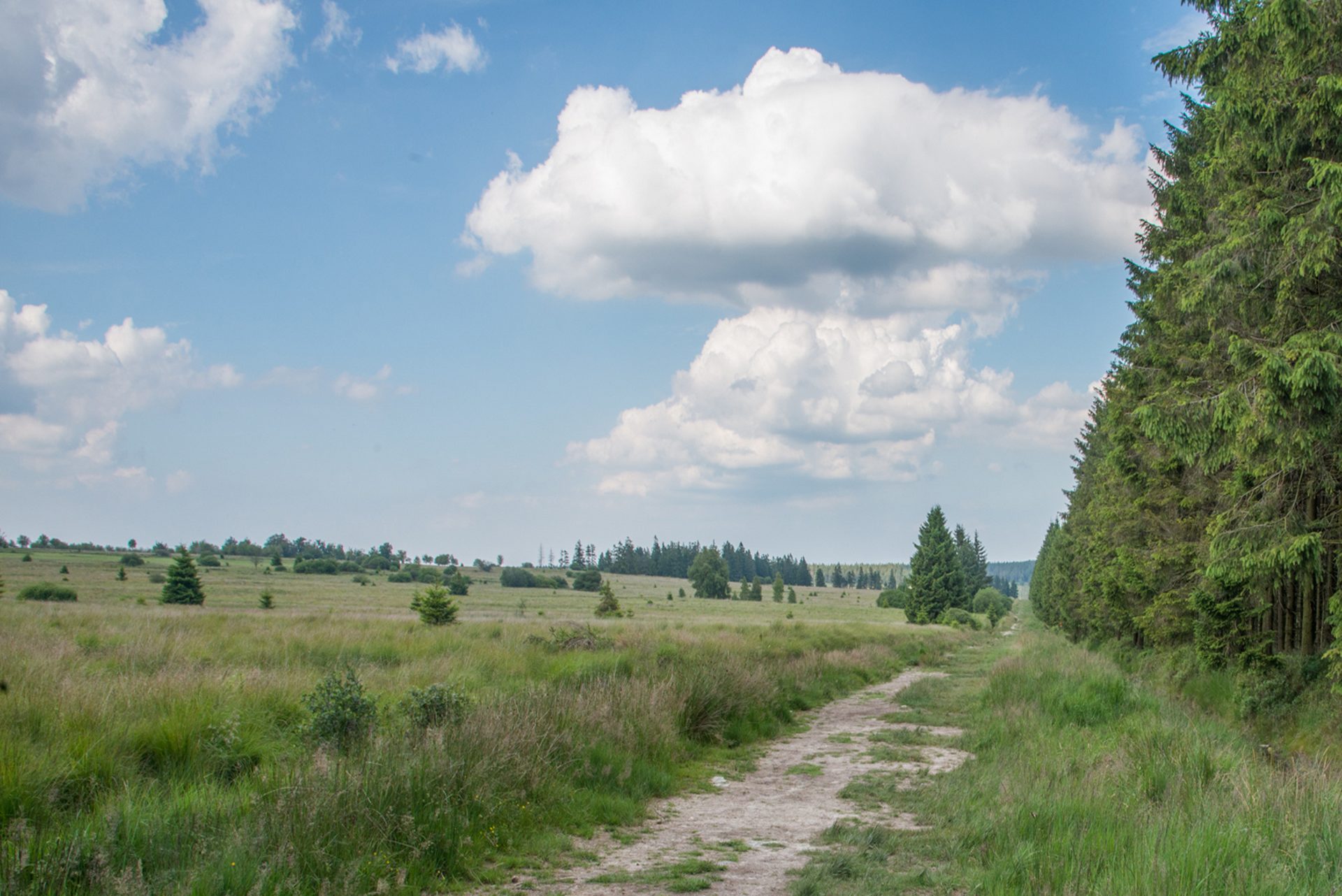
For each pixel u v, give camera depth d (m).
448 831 6.31
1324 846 5.52
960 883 5.65
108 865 4.72
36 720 7.68
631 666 15.34
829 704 18.30
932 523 81.88
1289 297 9.41
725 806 8.83
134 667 12.03
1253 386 9.52
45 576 87.62
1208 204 15.12
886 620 84.44
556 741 8.86
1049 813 6.77
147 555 166.62
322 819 5.79
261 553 191.25
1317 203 8.84
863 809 8.66
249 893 4.73
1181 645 19.83
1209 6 10.10
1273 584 13.11
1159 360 16.98
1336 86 8.16
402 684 13.02
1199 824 5.87
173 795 6.50
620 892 5.74
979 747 12.02
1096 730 11.77
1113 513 23.20
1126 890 4.79
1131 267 20.33
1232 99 9.70
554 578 163.25
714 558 145.25
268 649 16.95
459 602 85.94
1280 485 10.67
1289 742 11.38
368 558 162.00
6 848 4.82
